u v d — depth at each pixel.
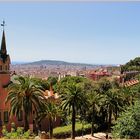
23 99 54.00
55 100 77.00
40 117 63.94
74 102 61.22
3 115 71.06
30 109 54.34
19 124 71.94
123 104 76.38
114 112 73.25
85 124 77.81
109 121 72.81
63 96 62.56
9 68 75.12
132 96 83.44
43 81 125.50
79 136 73.19
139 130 40.38
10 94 55.06
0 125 70.00
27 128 54.09
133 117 41.06
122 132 40.38
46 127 74.38
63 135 67.62
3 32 76.44
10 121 71.31
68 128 71.38
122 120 41.53
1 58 73.81
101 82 118.25
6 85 72.75
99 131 78.88
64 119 79.44
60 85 115.88
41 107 57.53
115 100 72.81
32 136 28.56
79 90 61.81
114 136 40.81
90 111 73.38
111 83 124.69
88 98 71.88
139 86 108.06
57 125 77.69
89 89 111.00
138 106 42.50
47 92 79.94
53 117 62.94
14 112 55.00
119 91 83.44
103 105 73.38
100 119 78.94
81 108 62.72
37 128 68.44
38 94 55.19
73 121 61.91
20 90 53.75
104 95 73.81
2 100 71.19
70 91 61.66
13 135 27.83
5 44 75.69
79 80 145.88
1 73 72.50
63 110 64.94
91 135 73.31
